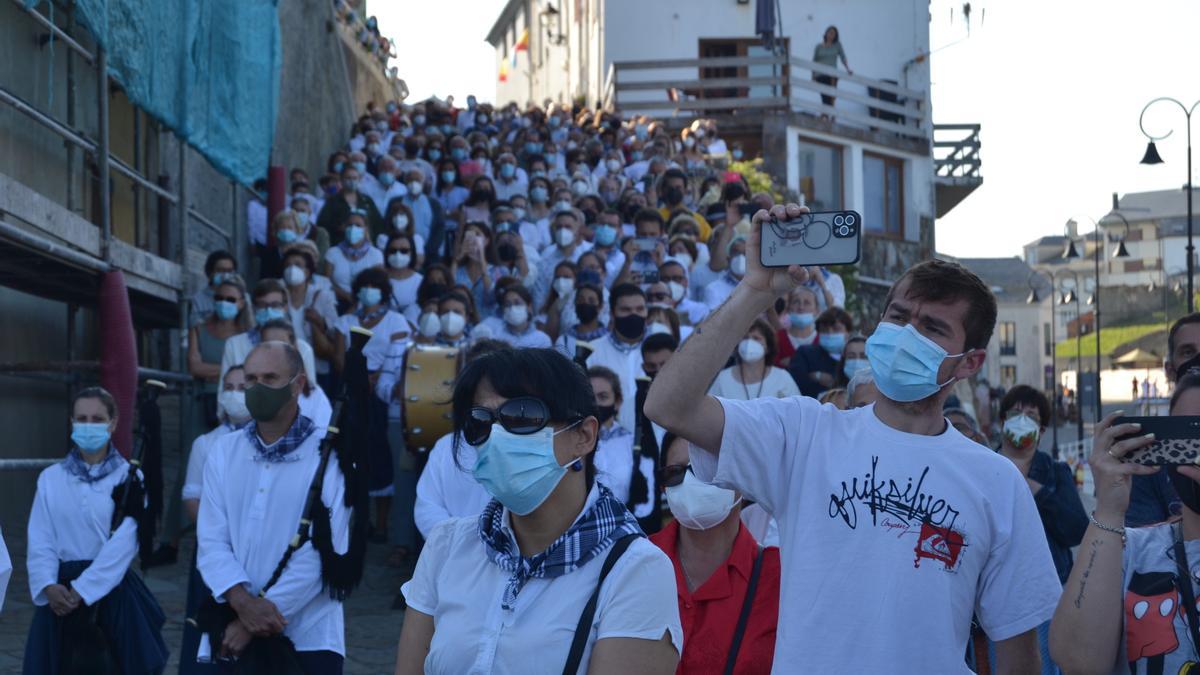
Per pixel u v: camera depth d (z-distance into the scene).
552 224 12.86
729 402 3.23
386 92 32.78
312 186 21.64
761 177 24.94
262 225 15.88
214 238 14.90
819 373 8.82
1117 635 3.19
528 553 2.82
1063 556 5.84
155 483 6.34
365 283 10.45
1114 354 69.25
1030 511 3.11
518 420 2.76
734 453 3.19
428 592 2.92
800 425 3.22
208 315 10.12
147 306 11.69
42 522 6.03
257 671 5.14
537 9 47.38
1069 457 35.62
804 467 3.19
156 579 9.12
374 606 8.71
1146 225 85.31
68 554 6.02
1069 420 63.28
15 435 10.49
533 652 2.70
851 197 29.45
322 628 5.31
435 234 16.73
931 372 3.07
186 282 11.13
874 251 29.33
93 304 11.10
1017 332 85.50
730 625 3.99
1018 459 5.92
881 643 3.01
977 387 14.53
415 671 2.90
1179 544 3.24
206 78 10.93
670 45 31.00
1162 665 3.18
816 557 3.10
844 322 8.85
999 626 3.11
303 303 10.77
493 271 12.82
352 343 5.59
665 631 2.75
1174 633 3.19
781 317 10.48
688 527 4.02
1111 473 3.20
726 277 11.71
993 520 3.09
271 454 5.30
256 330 9.30
